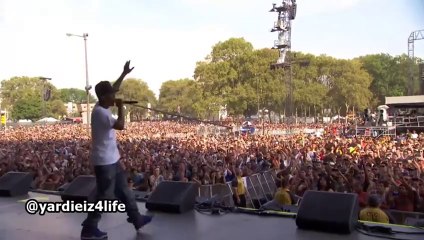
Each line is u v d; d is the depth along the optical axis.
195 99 66.19
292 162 14.74
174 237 4.18
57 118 115.56
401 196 8.28
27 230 4.54
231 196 10.35
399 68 81.94
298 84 65.06
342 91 68.25
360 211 6.28
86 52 31.98
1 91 110.62
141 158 15.88
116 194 4.21
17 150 21.83
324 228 4.21
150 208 5.20
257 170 13.71
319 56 70.50
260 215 4.94
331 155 15.39
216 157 16.81
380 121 40.25
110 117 3.88
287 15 47.69
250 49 63.38
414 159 13.70
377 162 12.66
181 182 5.35
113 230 4.43
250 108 66.69
